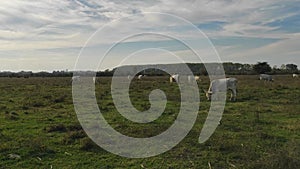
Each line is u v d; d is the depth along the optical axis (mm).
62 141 10539
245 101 20453
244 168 8000
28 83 43594
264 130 12031
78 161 8930
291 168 7438
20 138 10977
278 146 9844
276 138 10805
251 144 10133
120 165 8648
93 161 8945
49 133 11812
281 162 7617
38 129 12477
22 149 9688
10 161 8805
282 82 39156
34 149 9664
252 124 13055
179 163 8719
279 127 12492
